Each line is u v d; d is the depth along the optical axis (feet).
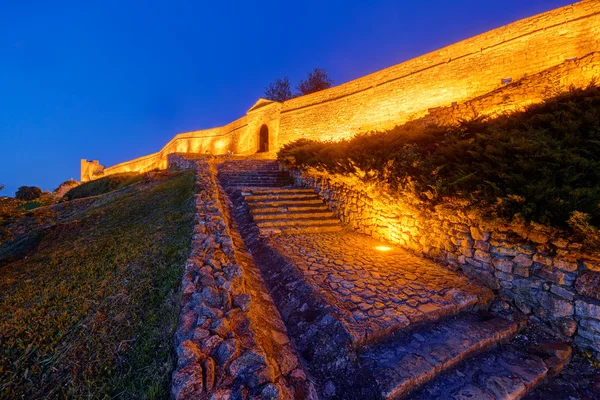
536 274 11.04
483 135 14.67
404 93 52.39
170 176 43.93
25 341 8.45
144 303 9.87
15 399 6.47
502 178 12.20
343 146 26.16
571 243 9.87
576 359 9.52
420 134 19.92
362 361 8.36
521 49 39.17
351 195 23.11
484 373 8.60
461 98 45.06
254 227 21.52
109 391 6.46
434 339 9.58
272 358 7.68
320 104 68.54
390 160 18.81
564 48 35.76
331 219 24.61
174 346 7.40
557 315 10.30
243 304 8.95
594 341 9.29
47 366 7.47
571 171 11.05
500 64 41.06
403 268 14.65
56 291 11.80
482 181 13.16
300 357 8.92
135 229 20.07
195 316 8.26
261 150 89.10
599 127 12.09
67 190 103.50
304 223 22.95
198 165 41.65
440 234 15.40
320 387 7.92
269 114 82.43
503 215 11.84
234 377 6.25
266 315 10.37
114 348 7.78
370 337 8.90
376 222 20.43
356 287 12.22
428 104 48.98
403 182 17.57
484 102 33.71
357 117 60.39
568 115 13.79
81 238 20.61
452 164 15.39
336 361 8.43
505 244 12.07
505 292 12.03
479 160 14.06
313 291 11.64
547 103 15.53
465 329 10.20
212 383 6.02
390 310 10.34
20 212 20.94
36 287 12.59
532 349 9.91
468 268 13.76
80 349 7.88
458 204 14.05
